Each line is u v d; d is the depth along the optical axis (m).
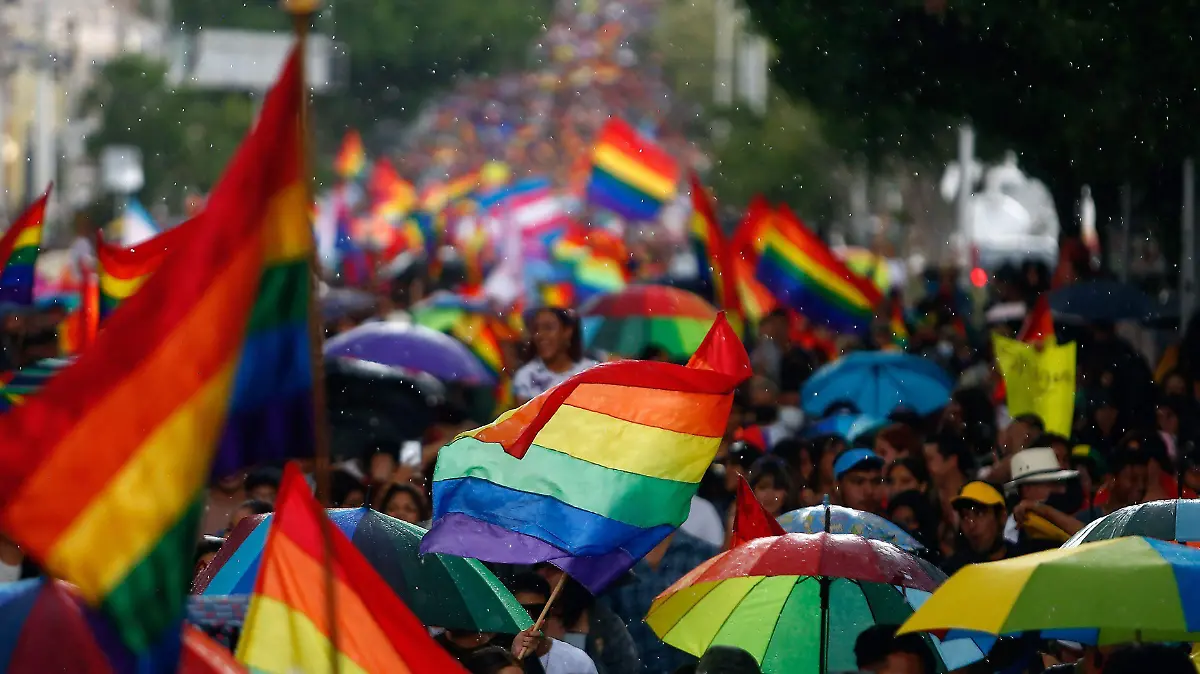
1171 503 19.67
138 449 12.30
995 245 103.25
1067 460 28.80
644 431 19.17
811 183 131.38
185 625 14.08
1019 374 31.31
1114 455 26.58
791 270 43.22
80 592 13.33
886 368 37.00
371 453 29.66
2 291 32.06
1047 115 54.97
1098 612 14.79
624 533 19.16
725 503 29.52
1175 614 14.78
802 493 29.97
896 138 81.81
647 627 25.59
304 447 13.27
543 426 19.23
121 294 29.30
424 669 14.56
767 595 19.75
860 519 21.86
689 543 26.19
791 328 49.25
